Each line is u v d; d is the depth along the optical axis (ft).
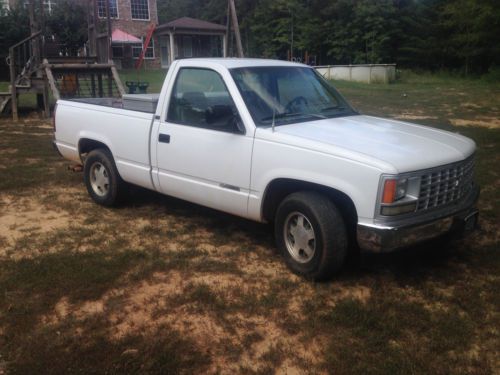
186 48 126.00
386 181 12.44
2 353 11.06
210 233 18.01
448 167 13.65
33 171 26.50
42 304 13.03
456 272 14.97
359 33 129.29
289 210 14.37
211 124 15.42
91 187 21.09
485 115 50.26
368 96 70.49
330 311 12.74
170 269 15.07
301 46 136.67
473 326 12.17
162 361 10.78
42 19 51.55
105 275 14.51
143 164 18.42
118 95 48.57
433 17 127.13
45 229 18.38
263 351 11.24
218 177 15.87
